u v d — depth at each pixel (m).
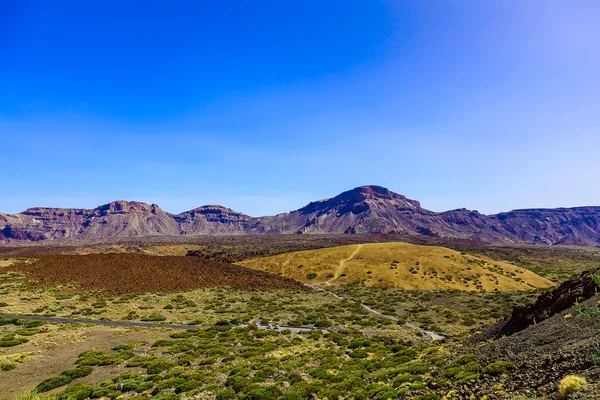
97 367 32.75
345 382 25.02
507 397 14.62
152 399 23.92
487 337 34.50
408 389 20.30
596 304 23.88
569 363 15.43
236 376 27.72
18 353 35.66
